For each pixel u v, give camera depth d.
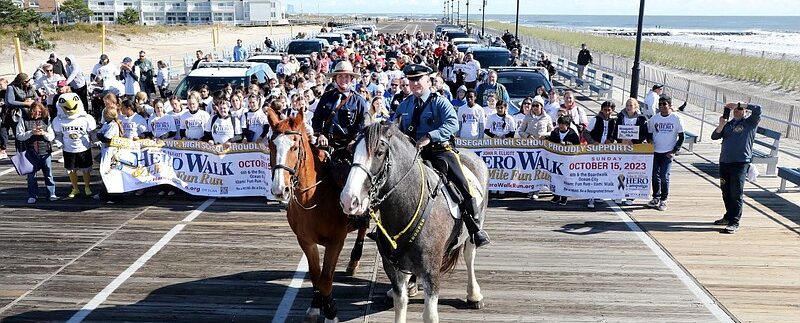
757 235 9.10
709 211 10.25
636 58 16.52
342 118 6.60
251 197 11.09
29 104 11.10
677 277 7.64
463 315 6.68
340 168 5.88
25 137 10.48
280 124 5.50
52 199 10.92
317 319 6.53
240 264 8.09
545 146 10.71
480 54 24.45
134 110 11.14
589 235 9.12
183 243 8.83
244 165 10.77
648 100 16.03
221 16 116.50
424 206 5.20
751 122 8.95
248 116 10.97
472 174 6.14
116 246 8.72
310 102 12.18
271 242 8.87
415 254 5.25
